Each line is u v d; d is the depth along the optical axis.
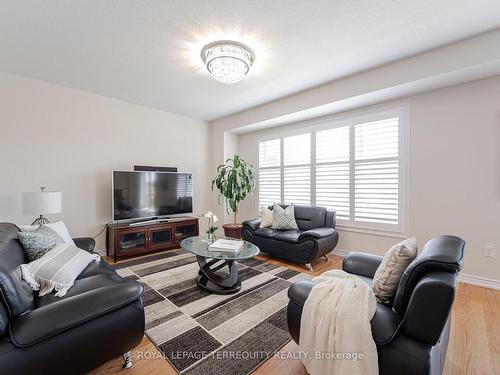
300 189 4.29
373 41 2.29
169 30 2.10
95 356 1.25
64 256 1.81
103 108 3.68
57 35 2.17
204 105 4.12
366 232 3.49
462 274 2.71
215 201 5.16
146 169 4.03
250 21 1.99
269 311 2.10
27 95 3.04
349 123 3.62
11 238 1.74
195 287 2.58
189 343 1.69
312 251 3.10
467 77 2.50
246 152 5.16
